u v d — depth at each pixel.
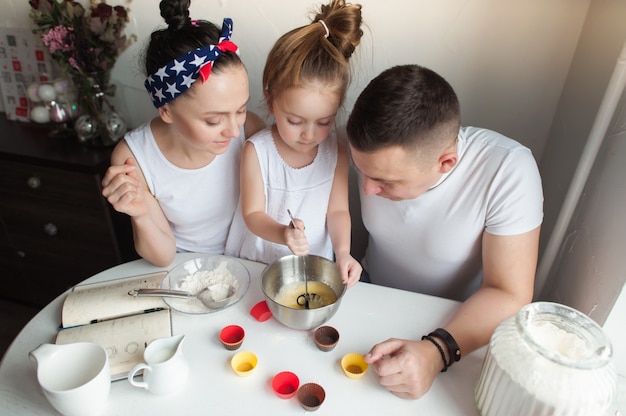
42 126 1.64
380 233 1.10
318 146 1.09
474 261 1.04
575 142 1.09
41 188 1.48
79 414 0.66
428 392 0.73
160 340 0.73
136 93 1.58
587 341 0.63
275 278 0.91
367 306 0.90
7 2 1.53
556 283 1.11
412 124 0.73
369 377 0.75
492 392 0.65
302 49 0.88
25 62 1.60
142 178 1.10
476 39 1.23
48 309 0.89
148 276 0.97
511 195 0.88
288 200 1.09
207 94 0.87
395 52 1.30
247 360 0.78
